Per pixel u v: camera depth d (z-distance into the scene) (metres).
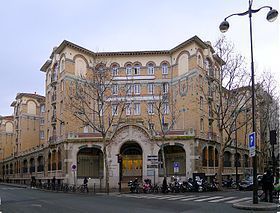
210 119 52.31
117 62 55.56
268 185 19.50
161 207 18.59
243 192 32.19
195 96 50.03
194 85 50.25
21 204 21.28
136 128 46.75
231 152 58.00
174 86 53.69
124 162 49.34
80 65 53.44
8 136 92.19
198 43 51.69
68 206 19.64
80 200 24.27
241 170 61.75
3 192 36.12
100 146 47.22
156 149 46.28
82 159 48.94
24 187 52.78
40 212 16.66
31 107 77.56
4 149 91.06
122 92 53.78
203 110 51.25
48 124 59.47
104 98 52.44
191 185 34.50
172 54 54.59
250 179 38.88
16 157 76.00
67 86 51.56
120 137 46.72
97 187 45.00
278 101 48.06
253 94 19.23
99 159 49.66
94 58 55.09
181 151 47.72
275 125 49.16
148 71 55.16
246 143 65.06
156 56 55.22
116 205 20.00
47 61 59.94
